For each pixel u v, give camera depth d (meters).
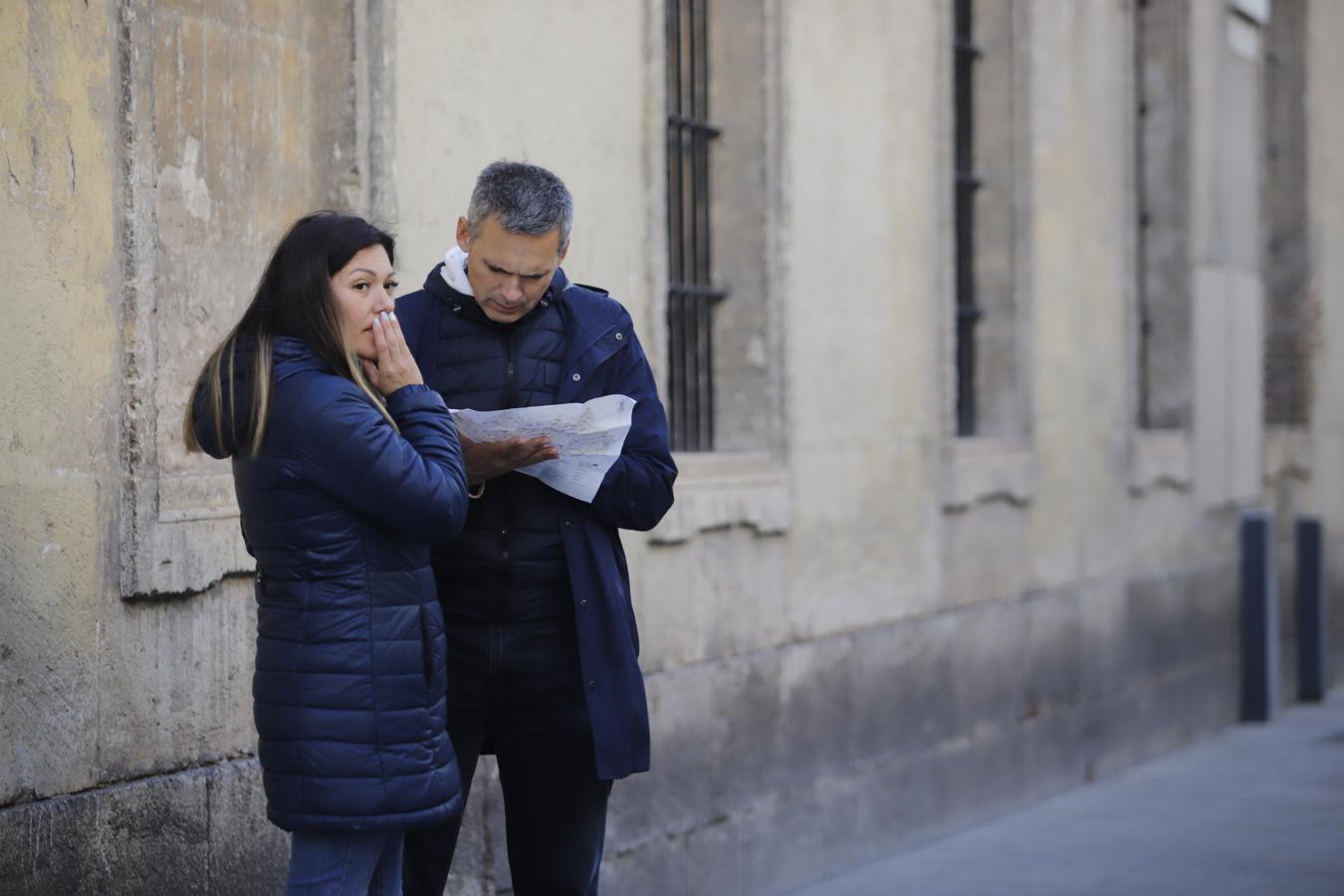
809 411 15.27
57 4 8.51
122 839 8.75
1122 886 14.72
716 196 14.77
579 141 12.44
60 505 8.49
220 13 9.85
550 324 8.24
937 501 17.30
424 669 7.18
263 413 6.98
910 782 16.58
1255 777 20.80
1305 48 28.64
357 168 10.51
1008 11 19.05
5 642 8.16
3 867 8.06
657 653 13.24
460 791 7.73
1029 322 19.16
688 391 14.56
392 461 7.00
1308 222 28.70
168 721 9.16
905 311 16.81
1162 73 23.69
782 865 14.62
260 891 9.69
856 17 16.00
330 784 6.94
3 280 8.20
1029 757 18.91
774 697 14.55
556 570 8.20
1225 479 24.81
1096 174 20.94
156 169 9.40
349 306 7.23
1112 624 21.03
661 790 13.17
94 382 8.71
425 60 10.96
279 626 7.05
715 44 14.74
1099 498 20.89
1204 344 24.11
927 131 17.20
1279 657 27.06
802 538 15.12
